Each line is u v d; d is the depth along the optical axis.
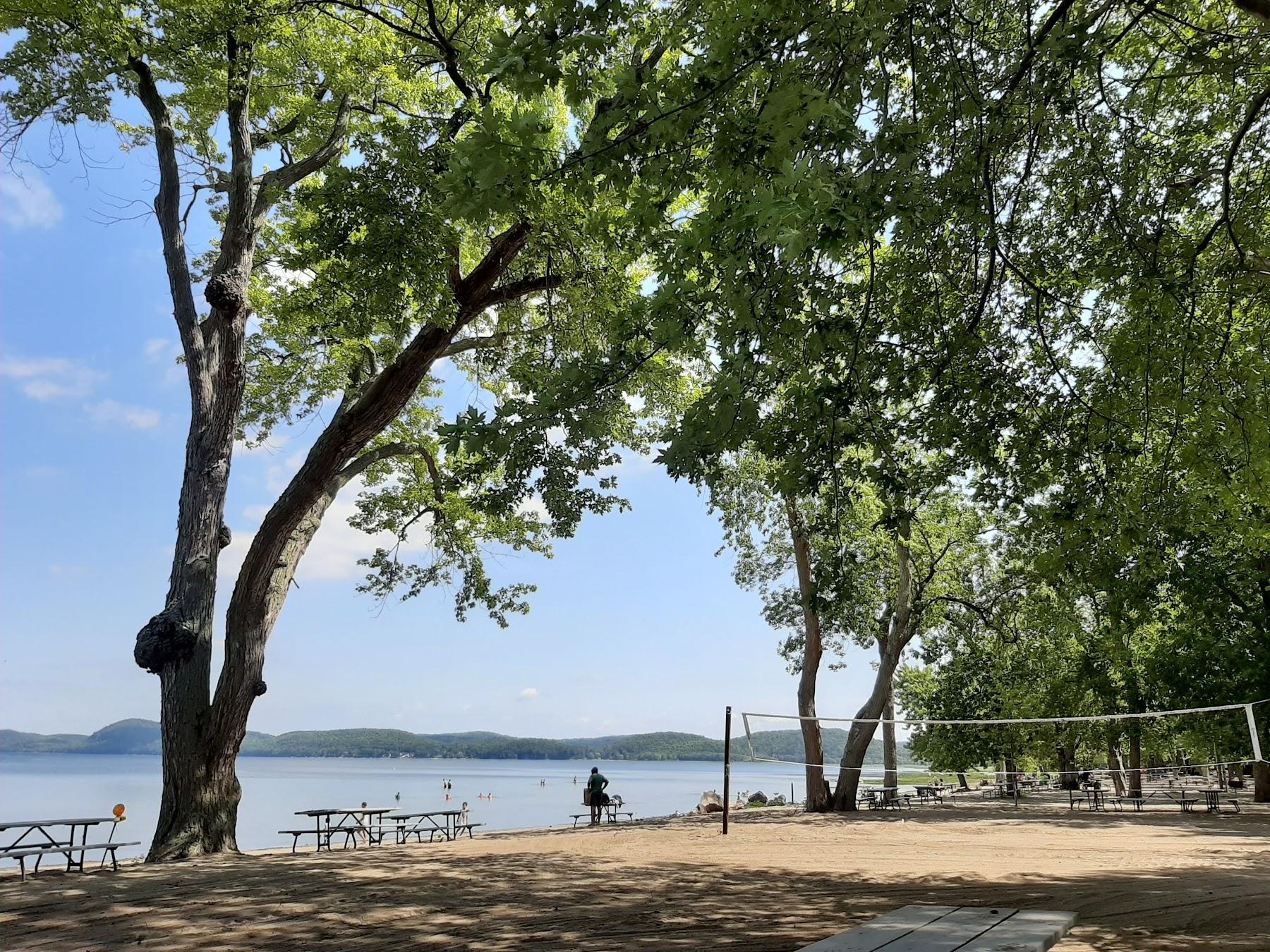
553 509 8.70
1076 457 9.49
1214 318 10.43
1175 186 9.52
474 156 5.79
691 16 7.28
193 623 15.27
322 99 18.59
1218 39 8.41
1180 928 6.45
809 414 8.19
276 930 6.96
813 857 12.62
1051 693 32.34
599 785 25.12
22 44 14.77
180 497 16.16
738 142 6.20
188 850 14.25
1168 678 25.56
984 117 7.80
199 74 15.86
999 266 9.89
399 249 12.73
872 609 26.06
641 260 18.34
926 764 40.47
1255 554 23.22
